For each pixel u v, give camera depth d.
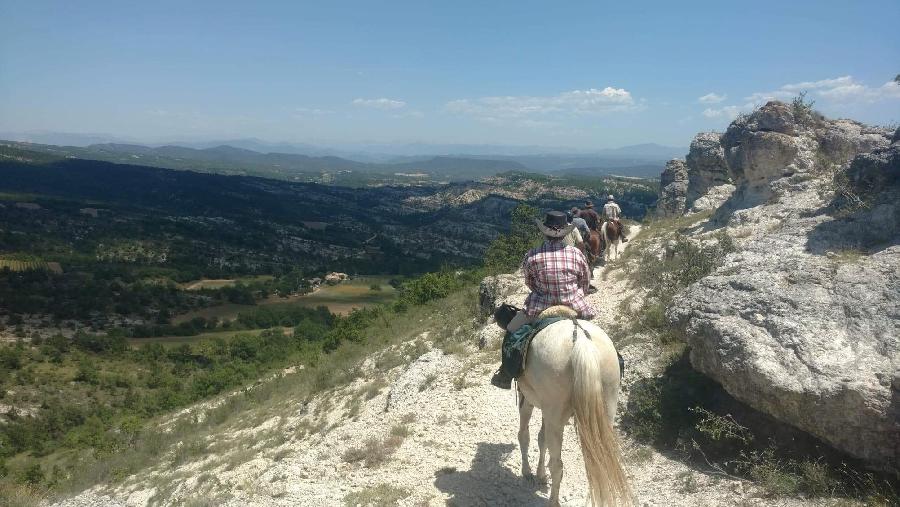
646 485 6.20
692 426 7.02
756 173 18.75
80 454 24.97
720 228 17.67
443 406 9.82
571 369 4.80
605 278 17.25
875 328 5.51
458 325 18.16
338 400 15.42
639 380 8.44
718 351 6.25
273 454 12.12
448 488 6.61
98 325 76.94
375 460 7.83
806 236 8.69
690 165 33.50
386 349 19.05
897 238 7.58
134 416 33.53
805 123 18.88
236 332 78.44
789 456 5.84
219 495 8.74
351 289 105.31
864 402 4.98
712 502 5.41
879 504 4.74
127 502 12.16
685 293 7.46
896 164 8.73
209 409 23.80
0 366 57.81
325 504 6.62
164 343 71.44
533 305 5.91
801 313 5.98
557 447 5.03
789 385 5.42
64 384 54.97
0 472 27.91
